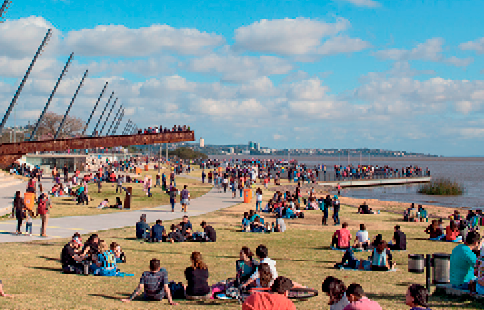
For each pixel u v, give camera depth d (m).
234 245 19.84
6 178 52.69
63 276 13.01
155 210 33.62
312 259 16.95
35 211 28.97
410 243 21.58
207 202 40.69
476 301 9.75
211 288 10.93
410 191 80.69
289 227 26.88
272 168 121.81
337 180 91.62
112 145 45.34
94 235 13.77
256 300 6.21
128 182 60.56
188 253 17.58
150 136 47.41
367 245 19.22
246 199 40.41
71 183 51.69
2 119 40.53
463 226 22.58
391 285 12.57
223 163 176.00
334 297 7.17
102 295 10.88
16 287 11.48
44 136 122.69
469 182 111.25
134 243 19.72
